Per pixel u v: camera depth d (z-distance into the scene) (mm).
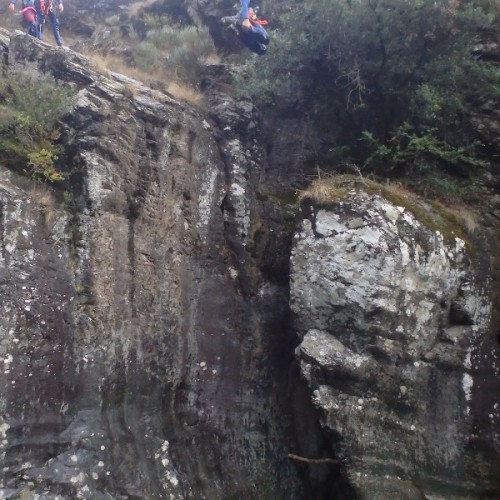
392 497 6344
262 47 8305
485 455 6633
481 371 6953
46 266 6309
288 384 7707
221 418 7176
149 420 6645
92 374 6320
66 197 6785
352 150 8789
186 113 8289
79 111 7137
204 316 7438
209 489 6715
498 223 7918
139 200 7254
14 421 5680
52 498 5629
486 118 8531
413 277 6824
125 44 11273
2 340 5766
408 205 7145
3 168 6551
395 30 8195
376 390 6703
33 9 9117
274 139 8992
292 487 7277
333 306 6871
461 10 8219
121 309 6754
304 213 7305
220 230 7934
